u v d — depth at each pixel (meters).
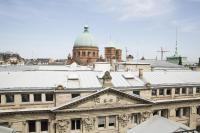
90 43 114.31
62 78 47.25
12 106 40.62
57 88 42.66
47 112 41.88
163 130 27.05
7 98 40.78
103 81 46.00
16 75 46.31
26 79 44.97
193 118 54.84
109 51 111.88
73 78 46.91
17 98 40.97
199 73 64.06
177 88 53.41
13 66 77.19
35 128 41.91
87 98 43.47
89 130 44.12
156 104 49.94
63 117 42.28
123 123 46.50
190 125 54.41
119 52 112.94
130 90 47.91
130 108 47.03
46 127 42.84
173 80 55.25
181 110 53.69
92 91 44.88
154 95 51.00
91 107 44.00
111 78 46.16
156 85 50.62
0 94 40.09
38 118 41.50
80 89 44.12
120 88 46.97
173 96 52.50
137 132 28.45
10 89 40.41
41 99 42.50
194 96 55.09
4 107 40.19
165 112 51.97
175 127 27.36
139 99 47.34
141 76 52.88
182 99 52.72
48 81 45.34
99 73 51.09
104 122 45.66
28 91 41.47
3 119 39.53
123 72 54.16
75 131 43.72
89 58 113.88
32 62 155.50
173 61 123.69
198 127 56.19
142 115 48.03
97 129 44.78
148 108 48.56
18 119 40.38
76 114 43.16
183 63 124.69
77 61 109.00
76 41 116.19
